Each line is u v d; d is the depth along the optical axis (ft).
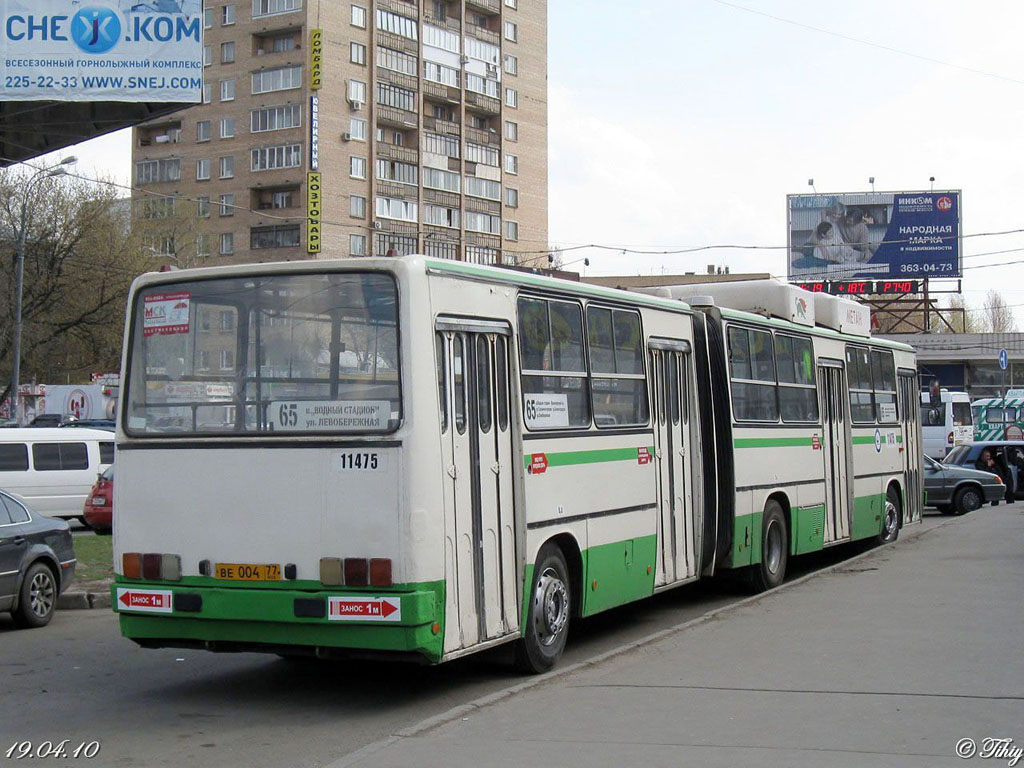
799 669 30.48
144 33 82.69
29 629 42.29
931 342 217.77
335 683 31.73
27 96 81.76
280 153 222.48
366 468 27.02
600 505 35.06
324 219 216.33
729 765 21.70
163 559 28.84
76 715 28.22
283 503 27.68
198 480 28.66
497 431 29.99
